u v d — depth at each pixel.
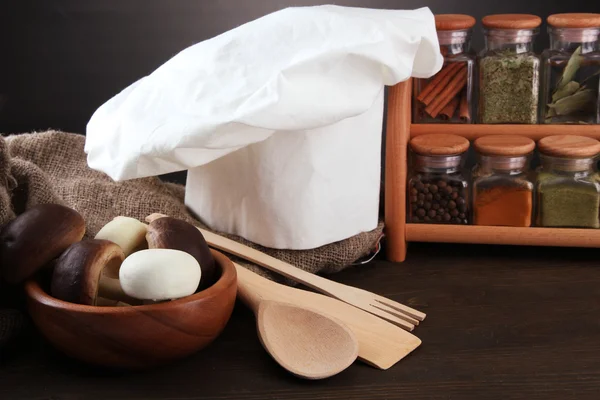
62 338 0.94
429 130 1.19
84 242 0.96
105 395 0.95
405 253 1.17
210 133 1.00
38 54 1.48
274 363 0.99
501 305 1.07
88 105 1.50
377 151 1.12
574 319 1.04
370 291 1.10
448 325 1.04
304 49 1.04
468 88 1.19
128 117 1.07
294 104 1.01
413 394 0.95
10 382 0.97
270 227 1.10
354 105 1.03
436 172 1.16
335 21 1.04
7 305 1.02
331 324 0.99
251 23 1.07
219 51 1.05
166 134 1.02
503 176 1.15
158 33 1.46
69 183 1.18
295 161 1.07
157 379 0.97
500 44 1.18
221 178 1.12
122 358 0.94
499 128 1.18
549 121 1.19
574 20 1.16
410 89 1.18
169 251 0.95
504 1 1.40
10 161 1.07
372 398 0.95
